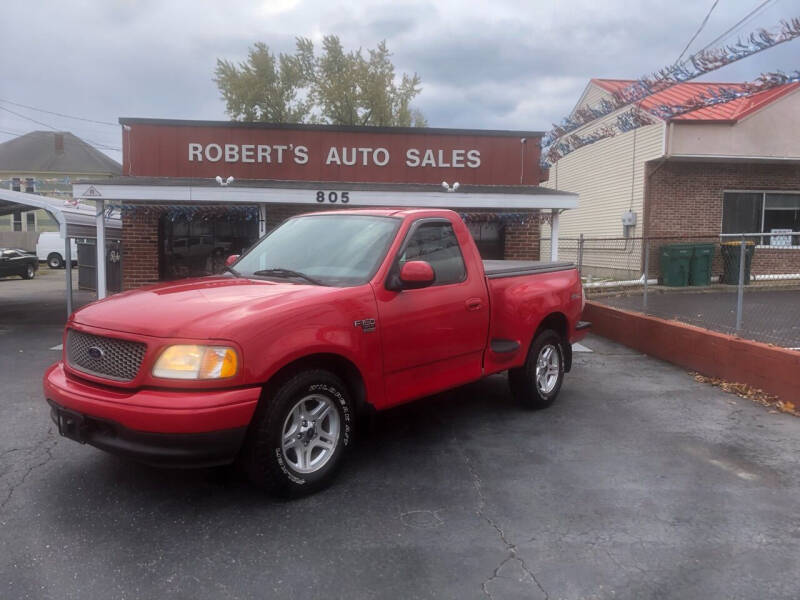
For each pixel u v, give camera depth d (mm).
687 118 15867
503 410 6188
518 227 13547
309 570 3219
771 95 16125
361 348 4230
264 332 3695
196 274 13023
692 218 17031
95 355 3811
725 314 11406
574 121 14273
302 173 13664
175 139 13312
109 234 15086
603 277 17781
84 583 3070
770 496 4195
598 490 4262
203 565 3250
